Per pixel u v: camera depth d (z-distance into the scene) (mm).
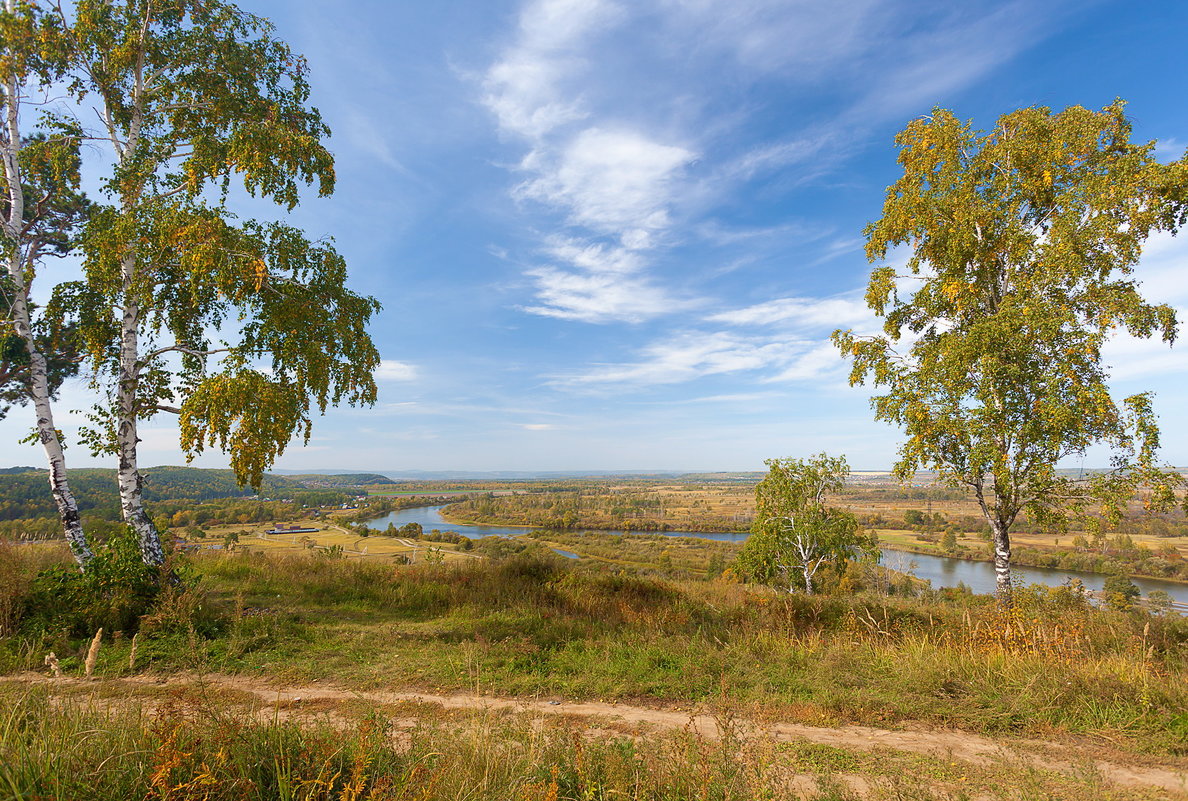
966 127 12227
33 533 13391
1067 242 10258
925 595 15016
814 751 4574
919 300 12453
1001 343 10523
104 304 10070
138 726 3709
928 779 4094
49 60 9430
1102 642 7816
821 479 26109
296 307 10133
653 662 6977
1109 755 4582
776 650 7594
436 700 5777
